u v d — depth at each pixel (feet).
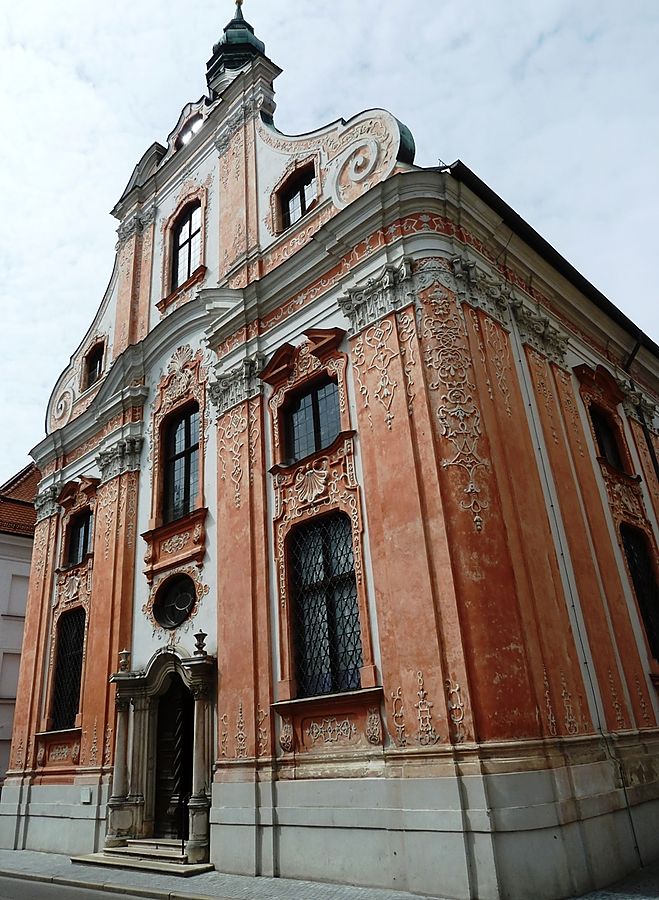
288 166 46.88
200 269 51.67
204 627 40.57
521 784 25.55
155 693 42.37
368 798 28.89
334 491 35.14
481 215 38.63
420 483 30.96
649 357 55.21
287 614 35.35
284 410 40.22
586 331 48.49
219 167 53.62
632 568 41.81
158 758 42.22
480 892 24.18
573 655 31.42
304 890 27.76
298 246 43.47
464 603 28.25
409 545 30.37
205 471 44.42
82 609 52.85
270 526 38.19
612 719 32.14
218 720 36.58
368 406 34.45
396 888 26.71
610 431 47.52
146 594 45.83
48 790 48.11
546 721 27.96
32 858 43.37
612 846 27.91
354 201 37.91
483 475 30.86
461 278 35.65
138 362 54.03
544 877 24.47
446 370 32.45
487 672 27.17
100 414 56.08
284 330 41.96
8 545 77.77
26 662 55.93
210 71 66.85
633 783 31.22
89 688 47.14
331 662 33.19
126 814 40.50
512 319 39.34
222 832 33.83
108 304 63.31
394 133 39.24
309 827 30.68
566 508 36.27
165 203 59.72
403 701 28.71
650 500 47.16
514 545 30.66
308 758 31.91
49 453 62.59
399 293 34.99
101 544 51.55
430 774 26.73
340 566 34.37
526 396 37.35
